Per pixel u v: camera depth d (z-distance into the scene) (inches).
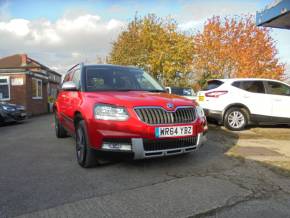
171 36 1031.6
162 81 1017.5
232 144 269.3
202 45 1088.8
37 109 997.2
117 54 1151.0
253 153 231.0
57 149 263.4
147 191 150.7
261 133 341.1
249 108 369.4
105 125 173.2
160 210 128.8
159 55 984.9
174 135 175.6
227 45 1079.6
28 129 448.8
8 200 142.9
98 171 185.6
